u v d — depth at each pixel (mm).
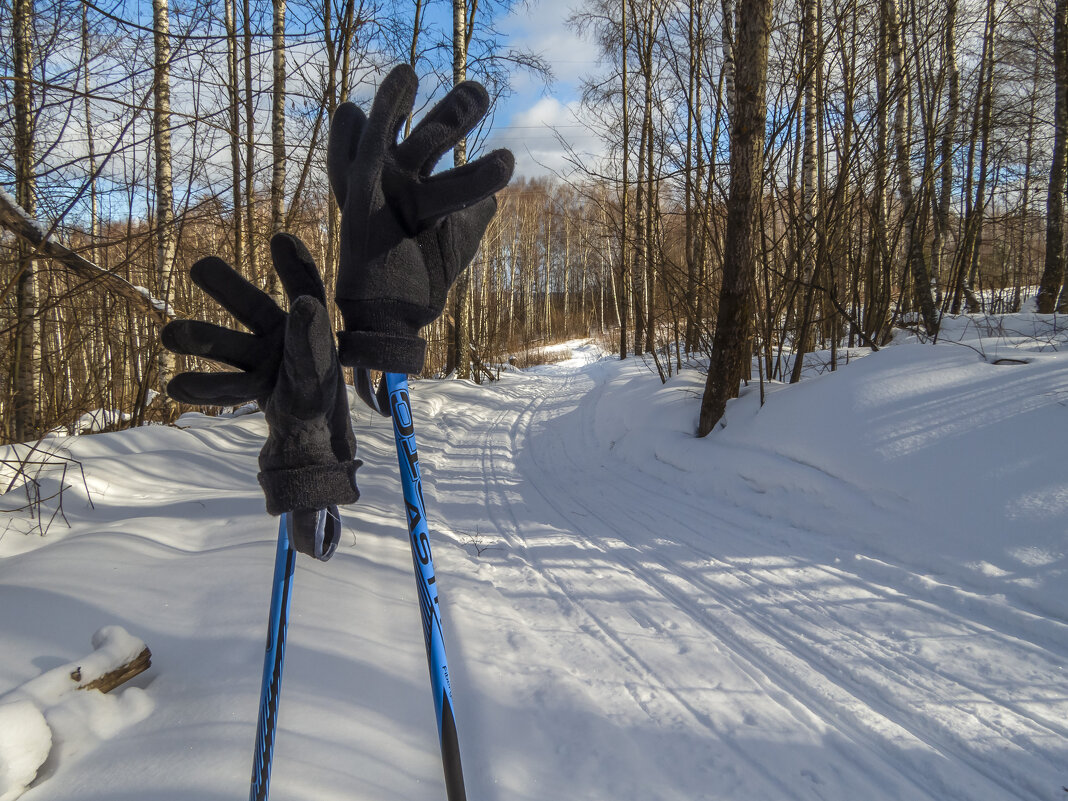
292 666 2166
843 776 2012
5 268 4766
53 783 1642
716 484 5223
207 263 898
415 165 983
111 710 1917
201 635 2357
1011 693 2434
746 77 5516
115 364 6766
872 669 2619
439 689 1101
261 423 7480
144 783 1629
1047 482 3508
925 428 4266
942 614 3053
